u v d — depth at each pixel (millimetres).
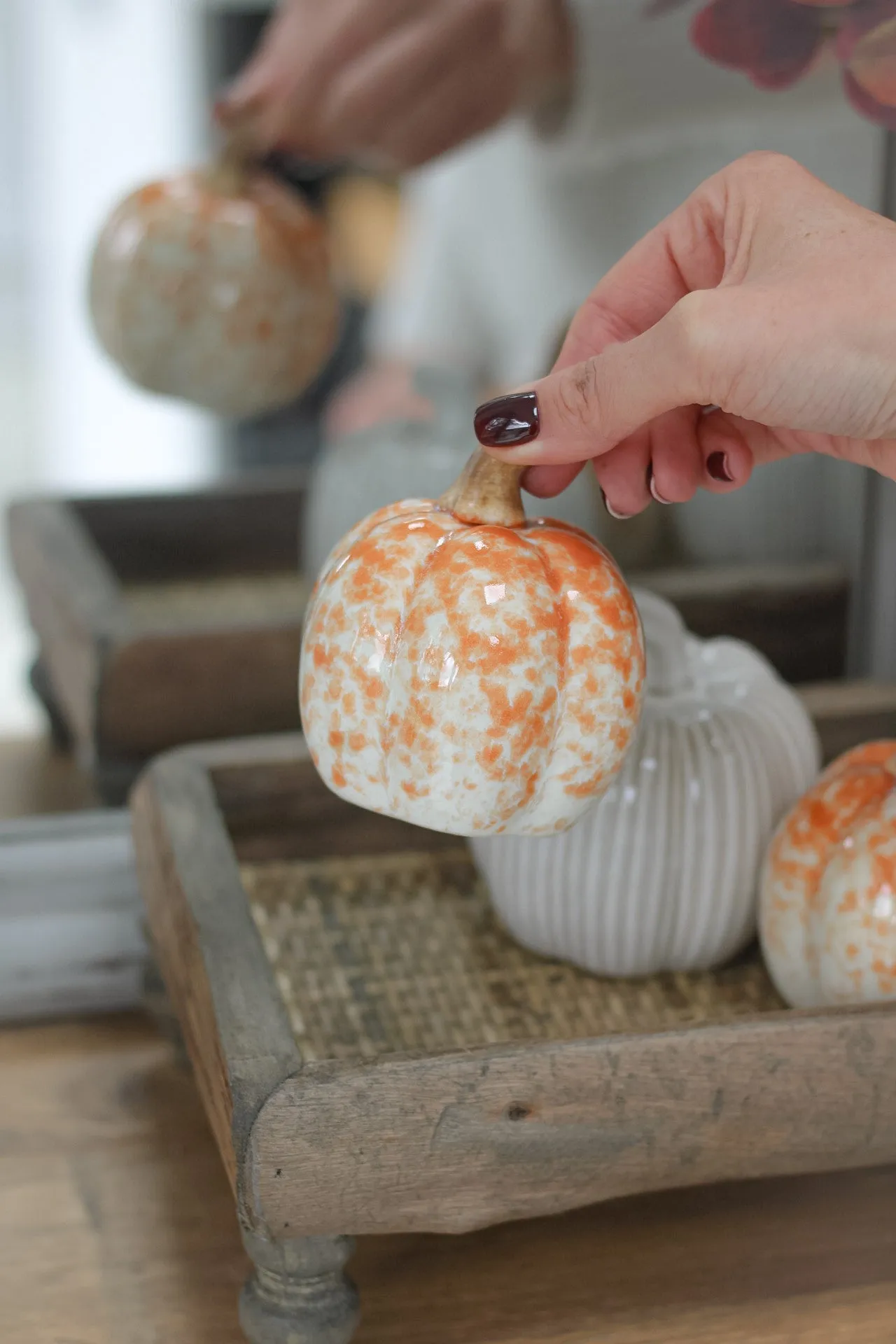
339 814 783
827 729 800
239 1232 695
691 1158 619
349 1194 598
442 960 744
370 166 1022
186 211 865
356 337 1503
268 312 873
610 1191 618
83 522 1026
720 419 663
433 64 974
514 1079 600
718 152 919
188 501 1045
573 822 620
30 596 981
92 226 1402
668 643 726
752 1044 613
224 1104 605
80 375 1469
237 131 909
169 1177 719
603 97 1020
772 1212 702
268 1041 608
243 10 1339
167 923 693
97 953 801
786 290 583
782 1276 673
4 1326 654
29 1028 803
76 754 971
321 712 601
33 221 1404
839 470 888
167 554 1047
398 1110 595
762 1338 650
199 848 702
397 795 597
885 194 835
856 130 845
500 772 588
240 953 647
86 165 1376
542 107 1089
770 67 704
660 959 730
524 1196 611
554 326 1141
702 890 714
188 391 889
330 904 770
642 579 873
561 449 603
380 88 959
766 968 735
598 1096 606
